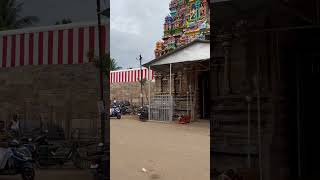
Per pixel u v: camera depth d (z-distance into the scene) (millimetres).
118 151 11055
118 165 8789
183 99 23016
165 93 24969
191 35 25719
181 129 18250
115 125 21406
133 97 36125
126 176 7598
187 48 20406
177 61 20797
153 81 31703
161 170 8133
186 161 9320
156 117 23953
